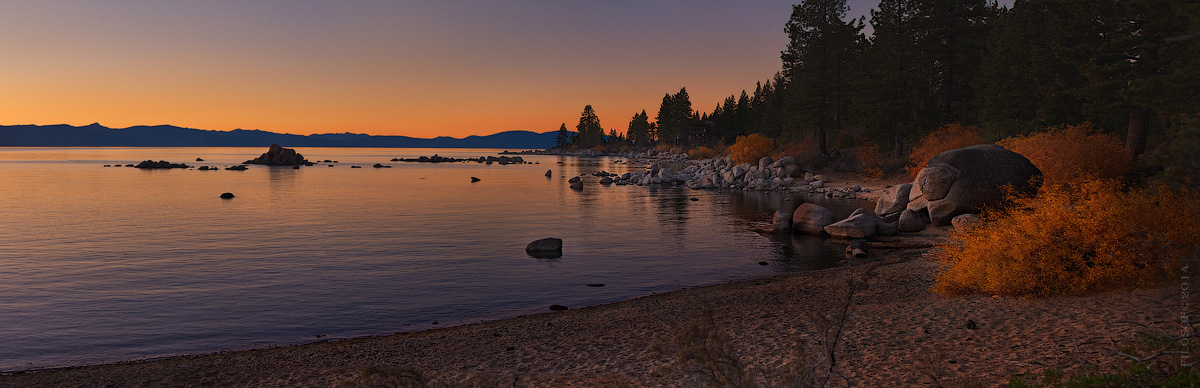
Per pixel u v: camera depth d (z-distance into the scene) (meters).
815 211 30.45
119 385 10.69
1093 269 11.87
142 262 23.25
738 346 11.09
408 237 29.95
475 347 12.52
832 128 75.31
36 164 126.88
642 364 10.40
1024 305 11.75
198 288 19.03
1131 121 33.47
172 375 11.18
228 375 11.10
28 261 23.42
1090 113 34.84
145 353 13.12
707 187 64.19
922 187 29.59
